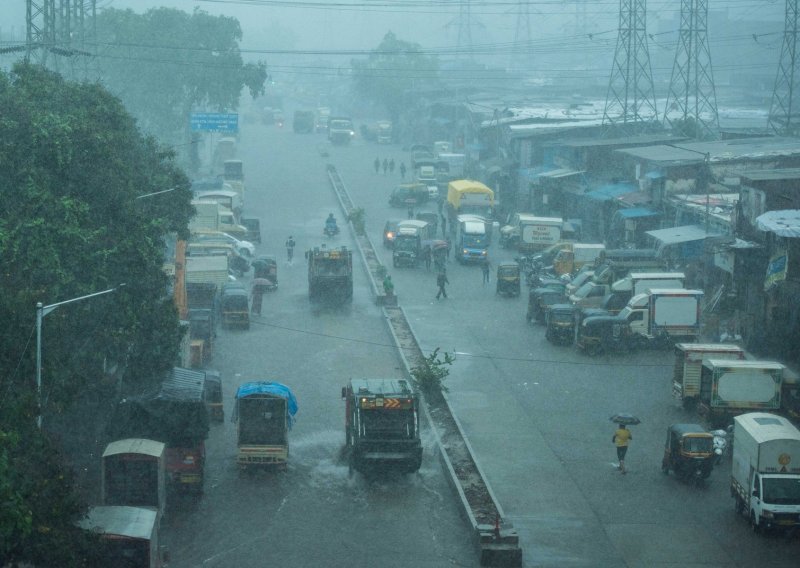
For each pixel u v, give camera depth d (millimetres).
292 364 63969
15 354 31547
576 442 50062
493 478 45062
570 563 36688
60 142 41031
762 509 38500
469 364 64688
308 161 177625
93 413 45125
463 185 116000
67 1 77688
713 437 45219
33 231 37531
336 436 50719
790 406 51000
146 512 33875
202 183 119812
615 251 80375
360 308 80312
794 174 71625
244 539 38562
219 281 77438
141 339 45094
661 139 106750
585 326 67000
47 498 26781
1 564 25453
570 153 110875
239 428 44812
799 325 62281
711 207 82750
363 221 114062
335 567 36312
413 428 44406
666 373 62781
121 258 42344
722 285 71312
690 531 39531
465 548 38156
